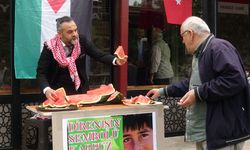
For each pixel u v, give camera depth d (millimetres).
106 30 6812
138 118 3832
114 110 3709
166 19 7391
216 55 3541
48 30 5730
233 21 8133
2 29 6016
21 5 5645
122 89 6730
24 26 5664
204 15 7629
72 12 5840
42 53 4387
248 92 3695
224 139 3604
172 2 6820
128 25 7020
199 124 3721
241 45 8297
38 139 3889
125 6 6695
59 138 3504
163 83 7457
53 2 5734
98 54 4504
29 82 6199
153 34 7316
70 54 4418
